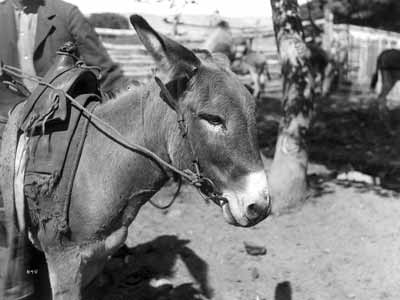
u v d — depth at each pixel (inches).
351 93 506.6
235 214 93.3
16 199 109.7
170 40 94.0
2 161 112.0
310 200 222.4
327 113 412.2
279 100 478.9
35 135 110.1
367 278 171.8
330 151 309.4
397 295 163.2
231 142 92.6
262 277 173.3
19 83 128.1
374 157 298.4
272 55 584.4
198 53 102.4
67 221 107.7
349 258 182.5
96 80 119.5
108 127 107.8
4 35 132.3
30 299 126.9
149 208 221.3
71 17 132.7
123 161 105.4
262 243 192.7
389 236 193.9
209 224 207.8
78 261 108.3
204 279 171.9
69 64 120.6
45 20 130.6
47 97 111.3
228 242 193.9
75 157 107.7
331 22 543.8
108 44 497.0
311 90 219.6
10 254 112.3
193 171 98.5
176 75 94.2
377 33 543.5
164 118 101.3
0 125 118.0
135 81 125.7
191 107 95.1
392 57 419.5
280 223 207.5
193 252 187.0
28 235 115.6
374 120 393.1
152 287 165.2
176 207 222.7
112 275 170.6
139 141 105.1
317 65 500.1
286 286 168.7
